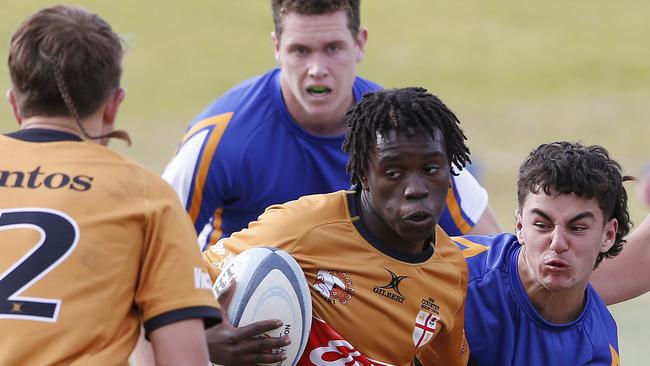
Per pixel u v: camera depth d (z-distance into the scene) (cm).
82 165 1195
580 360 1702
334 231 1496
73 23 1216
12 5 11219
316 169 2108
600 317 1741
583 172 1550
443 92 9644
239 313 1415
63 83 1201
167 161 7300
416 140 1405
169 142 7894
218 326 1408
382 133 1418
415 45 10875
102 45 1220
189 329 1173
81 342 1128
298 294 1440
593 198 1560
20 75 1209
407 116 1412
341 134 2106
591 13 11938
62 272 1141
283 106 2095
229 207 2122
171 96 9312
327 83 2031
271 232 1507
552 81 9931
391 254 1495
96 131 1241
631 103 9244
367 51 10656
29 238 1149
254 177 2086
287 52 2045
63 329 1125
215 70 10106
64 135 1216
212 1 11900
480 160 7469
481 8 12006
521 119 8856
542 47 10894
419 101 1428
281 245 1491
